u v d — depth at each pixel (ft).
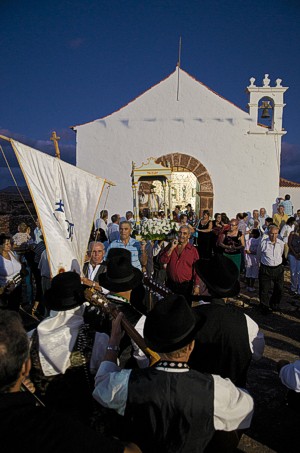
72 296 7.13
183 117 44.34
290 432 11.27
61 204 13.55
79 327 7.13
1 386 4.41
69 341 6.88
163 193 44.73
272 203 44.04
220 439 6.11
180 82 44.19
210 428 5.55
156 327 5.79
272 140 43.75
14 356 4.51
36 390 6.75
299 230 26.94
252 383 14.29
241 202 44.32
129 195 45.03
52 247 12.92
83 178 14.03
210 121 44.16
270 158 43.88
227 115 44.04
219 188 44.47
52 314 7.34
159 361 6.00
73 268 13.25
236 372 7.74
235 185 44.29
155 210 44.62
